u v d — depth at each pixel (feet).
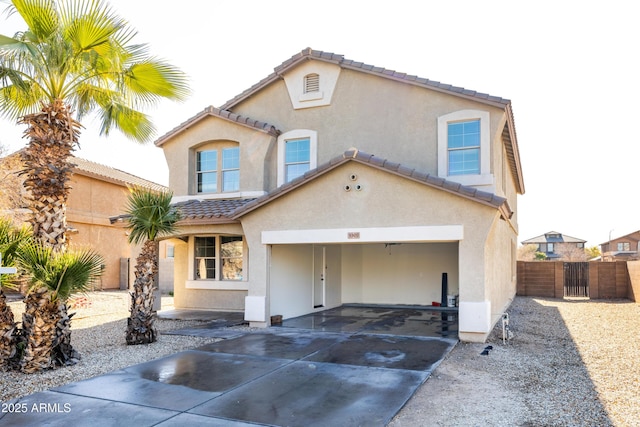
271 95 60.95
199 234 53.72
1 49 29.68
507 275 66.90
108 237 94.79
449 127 51.96
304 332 44.73
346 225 43.96
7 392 25.63
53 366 30.25
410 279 70.18
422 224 41.04
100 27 32.86
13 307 63.10
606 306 69.10
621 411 22.25
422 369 30.22
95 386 26.68
